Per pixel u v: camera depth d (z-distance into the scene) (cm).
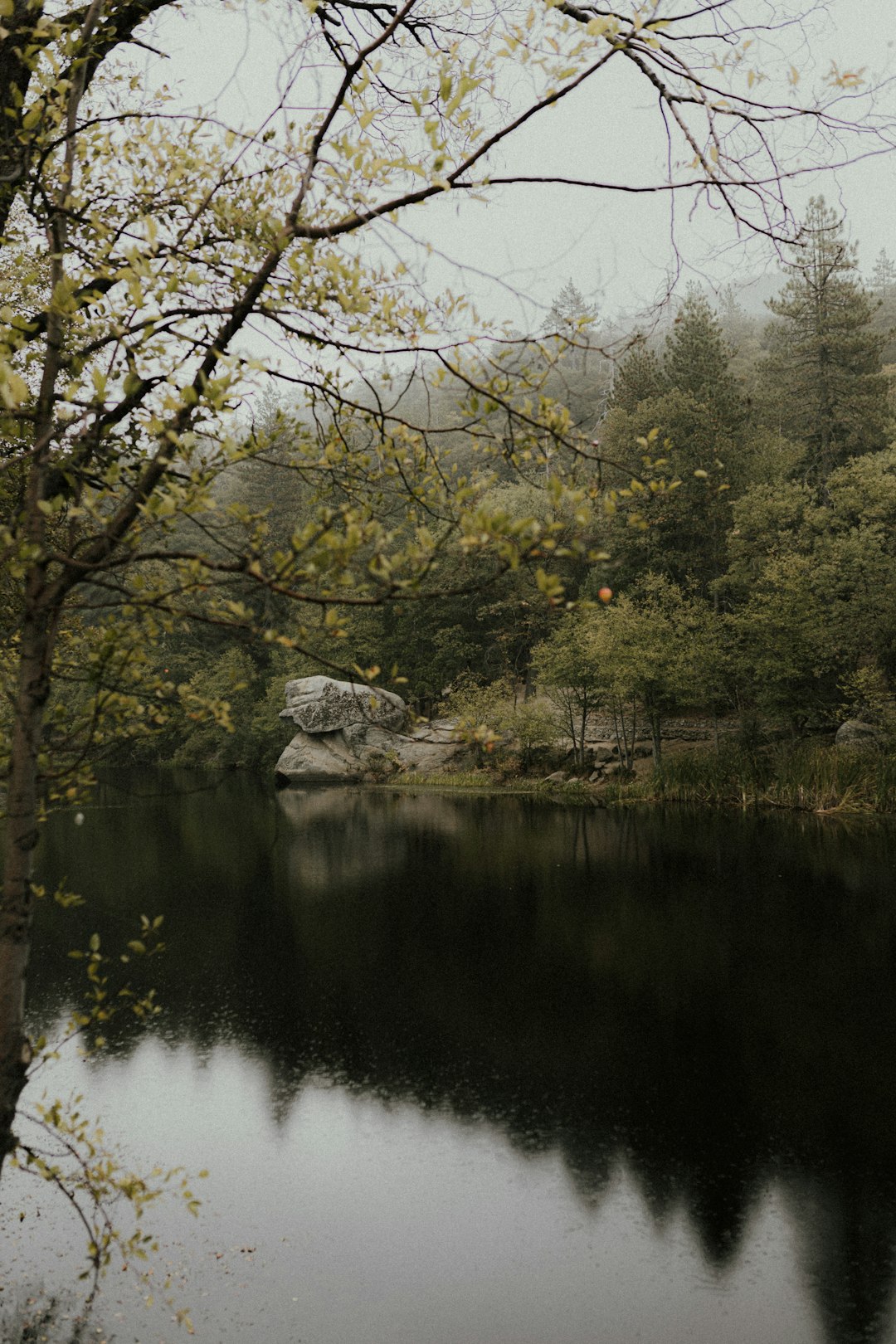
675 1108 834
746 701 3903
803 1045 966
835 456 4475
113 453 326
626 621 3575
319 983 1220
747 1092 863
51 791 317
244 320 326
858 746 3197
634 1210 674
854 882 1720
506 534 239
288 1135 790
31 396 328
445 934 1459
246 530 271
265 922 1561
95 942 390
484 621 5241
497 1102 854
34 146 343
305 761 4794
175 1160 745
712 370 4234
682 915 1519
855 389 4444
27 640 302
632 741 3878
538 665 4141
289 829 2855
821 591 3350
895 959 1241
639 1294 577
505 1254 620
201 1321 543
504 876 1927
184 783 4862
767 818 2759
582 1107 841
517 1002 1127
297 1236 637
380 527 249
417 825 2898
